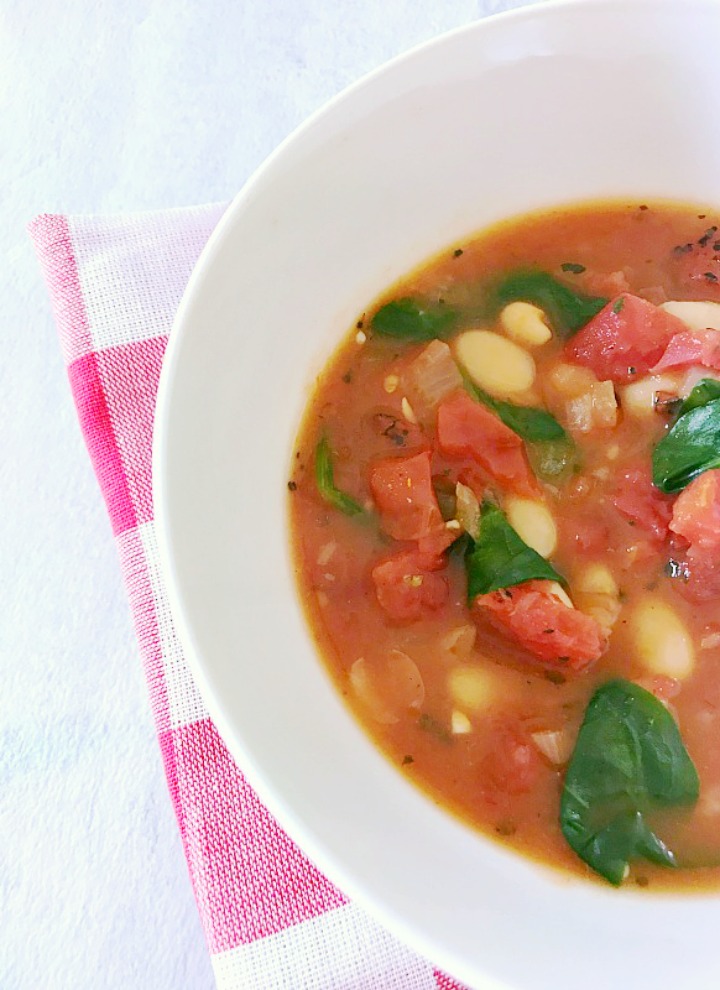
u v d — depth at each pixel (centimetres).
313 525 30
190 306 27
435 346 32
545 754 28
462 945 25
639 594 30
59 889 32
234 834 30
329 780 27
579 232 33
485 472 31
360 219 31
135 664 34
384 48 40
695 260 32
